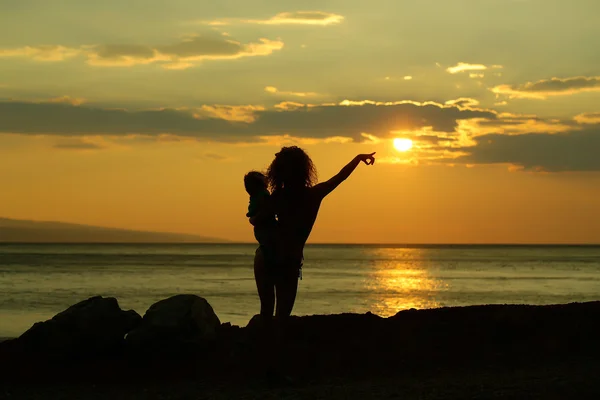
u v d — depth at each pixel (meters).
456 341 9.02
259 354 8.35
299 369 8.07
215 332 8.87
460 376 7.73
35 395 7.25
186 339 8.40
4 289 46.69
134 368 8.12
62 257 130.12
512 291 47.41
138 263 99.88
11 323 26.78
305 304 37.09
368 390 7.04
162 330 8.40
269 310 7.37
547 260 126.75
